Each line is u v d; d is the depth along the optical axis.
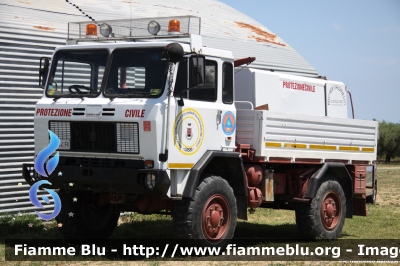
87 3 14.91
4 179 11.34
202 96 8.89
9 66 11.56
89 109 8.55
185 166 8.52
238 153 9.29
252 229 12.20
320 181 10.91
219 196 9.01
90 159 8.63
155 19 9.21
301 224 10.78
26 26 12.12
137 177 8.14
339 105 12.30
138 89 8.50
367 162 12.30
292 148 10.27
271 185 10.23
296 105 11.19
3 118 11.38
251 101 10.33
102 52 8.91
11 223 10.81
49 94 9.20
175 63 8.31
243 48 16.92
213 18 18.48
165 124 8.18
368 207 16.19
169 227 11.81
